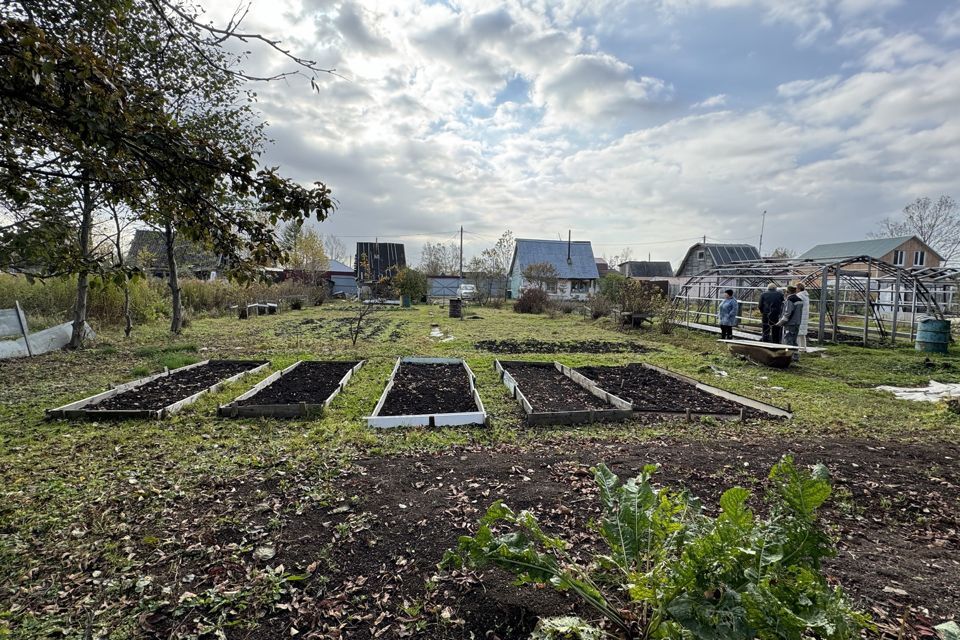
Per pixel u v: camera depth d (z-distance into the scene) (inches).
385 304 1217.4
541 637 75.5
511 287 1665.8
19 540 110.3
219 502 130.6
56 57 83.0
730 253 1473.9
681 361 405.4
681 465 158.7
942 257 1365.7
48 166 120.0
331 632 82.4
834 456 170.2
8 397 250.8
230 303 888.3
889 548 111.3
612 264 2780.5
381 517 121.7
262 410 221.1
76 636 80.7
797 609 60.7
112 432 194.1
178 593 92.1
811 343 536.7
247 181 112.7
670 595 65.4
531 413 214.7
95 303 544.4
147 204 129.3
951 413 238.1
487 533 81.9
